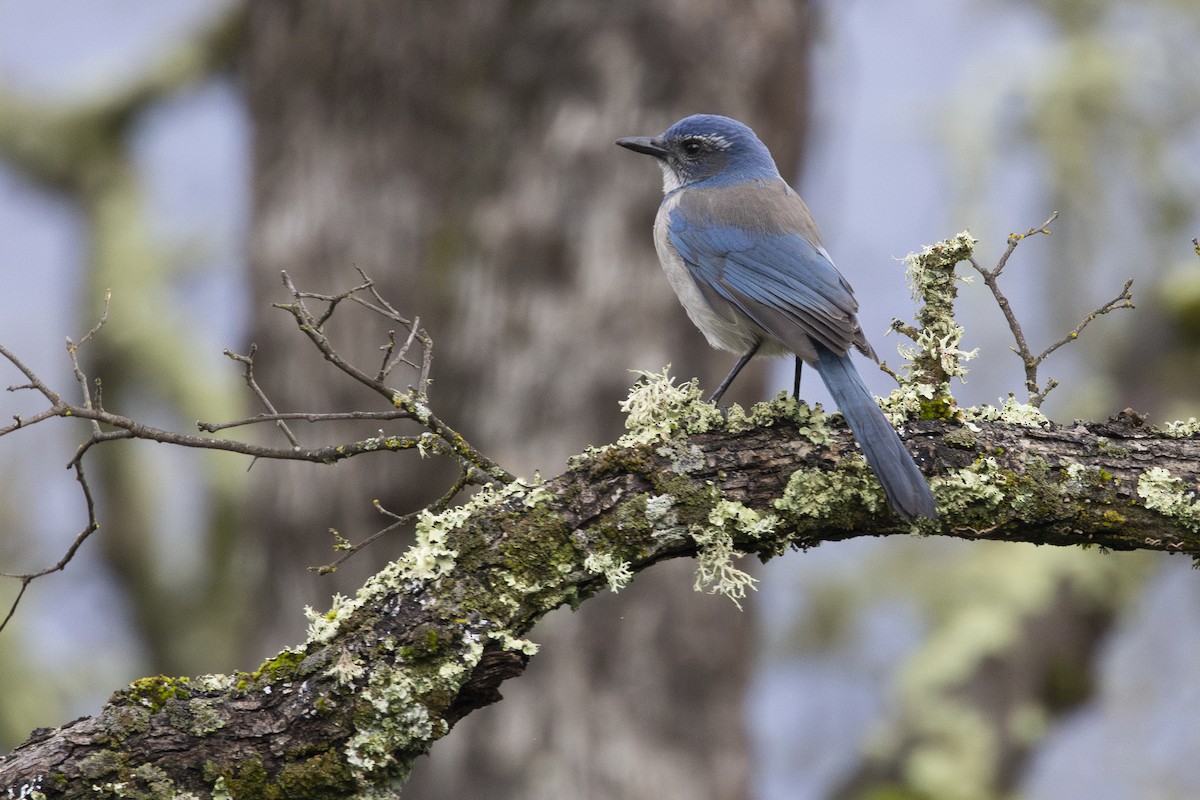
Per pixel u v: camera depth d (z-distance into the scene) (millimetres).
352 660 6336
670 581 12695
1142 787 14773
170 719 6172
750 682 13328
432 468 12812
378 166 13133
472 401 12836
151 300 19469
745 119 13055
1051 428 7363
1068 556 15094
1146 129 16719
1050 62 16797
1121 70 16609
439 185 13133
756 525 6984
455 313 12906
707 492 6980
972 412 7547
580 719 12469
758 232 10180
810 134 14305
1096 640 14930
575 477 6914
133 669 19516
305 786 6199
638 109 12875
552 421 12695
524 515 6746
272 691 6281
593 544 6777
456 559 6609
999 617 14891
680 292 10617
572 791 12359
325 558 12945
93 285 19562
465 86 13102
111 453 19344
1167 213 16656
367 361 12953
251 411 13492
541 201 12859
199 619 19547
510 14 13039
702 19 12922
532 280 12852
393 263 13055
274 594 13195
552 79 12969
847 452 7141
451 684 6371
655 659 12586
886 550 16641
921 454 7203
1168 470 7125
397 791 6316
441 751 12539
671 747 12539
